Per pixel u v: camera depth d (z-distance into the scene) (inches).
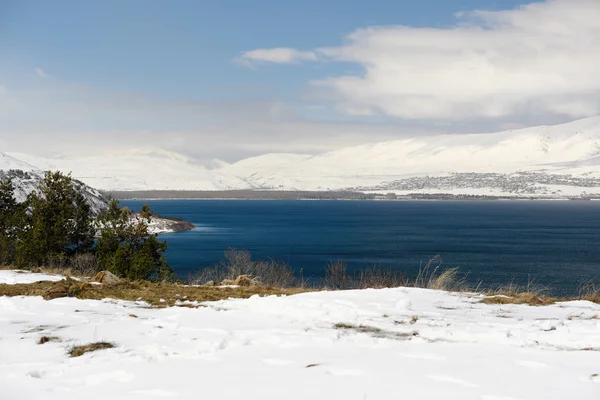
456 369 245.0
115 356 278.4
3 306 427.8
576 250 3964.1
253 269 1454.2
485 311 409.4
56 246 970.1
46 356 284.7
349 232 5521.7
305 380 231.6
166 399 211.2
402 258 3358.8
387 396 209.0
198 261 2987.2
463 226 6535.4
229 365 259.0
